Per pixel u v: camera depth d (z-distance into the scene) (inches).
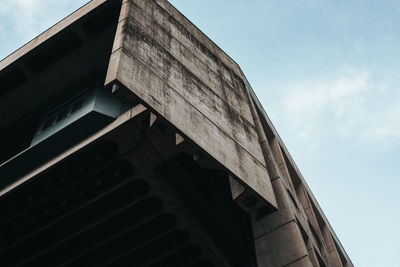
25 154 932.0
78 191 845.8
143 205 882.8
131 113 753.0
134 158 799.1
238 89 1058.1
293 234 831.7
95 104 927.0
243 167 790.5
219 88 959.6
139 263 925.8
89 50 1012.5
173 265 940.6
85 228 865.5
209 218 916.6
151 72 756.6
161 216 903.7
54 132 925.2
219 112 873.5
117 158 800.9
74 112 958.4
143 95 685.3
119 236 887.7
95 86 1008.9
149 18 911.0
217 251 927.7
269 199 780.6
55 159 805.2
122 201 856.9
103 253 912.9
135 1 911.7
